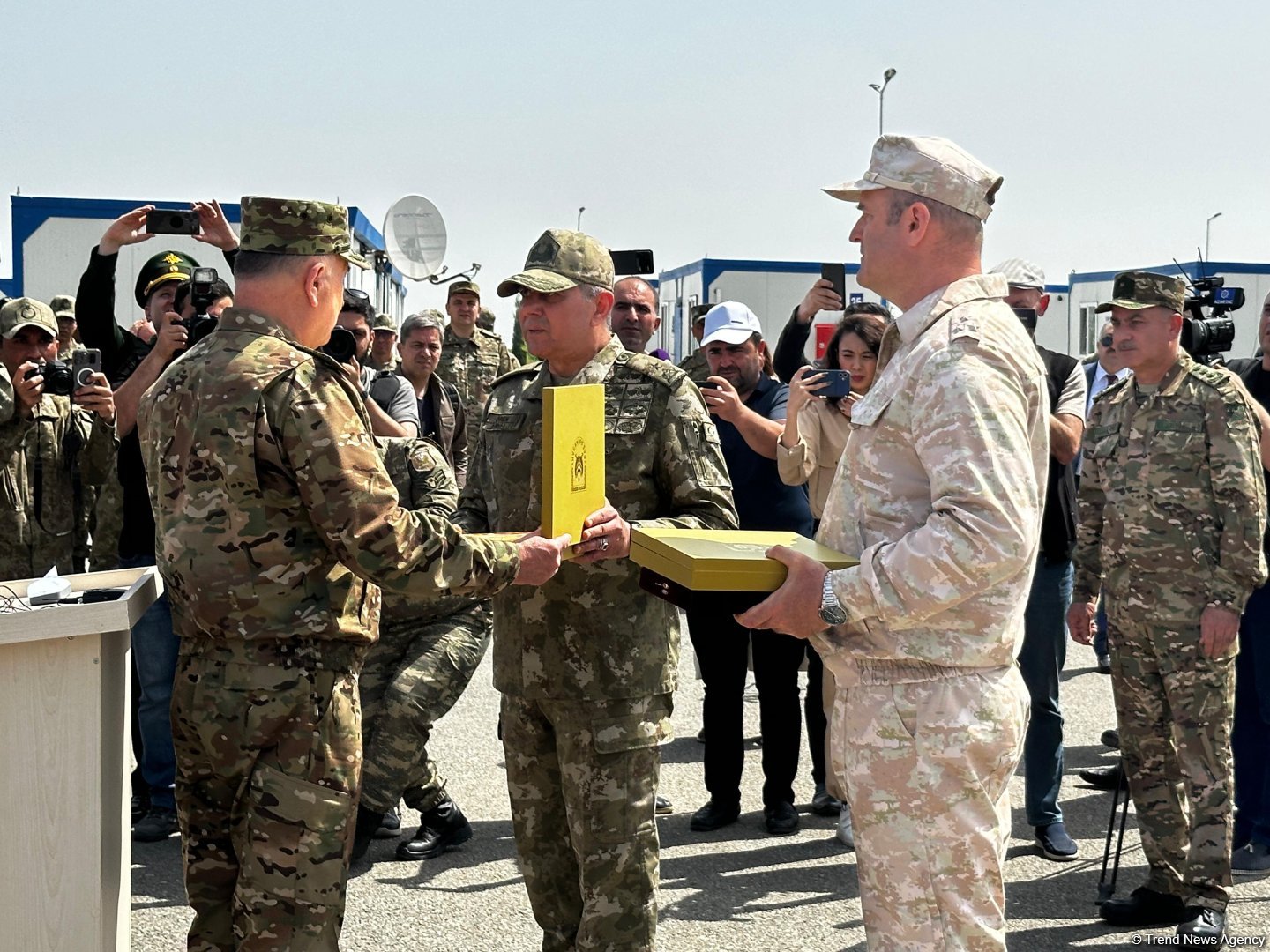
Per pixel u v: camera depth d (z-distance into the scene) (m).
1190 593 4.15
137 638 5.05
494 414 3.66
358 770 2.81
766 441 5.34
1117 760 6.26
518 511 3.54
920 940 2.43
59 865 2.71
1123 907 4.27
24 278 10.90
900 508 2.49
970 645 2.42
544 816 3.53
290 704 2.68
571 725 3.34
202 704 2.71
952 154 2.56
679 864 4.89
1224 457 4.09
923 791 2.42
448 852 4.97
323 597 2.73
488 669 8.39
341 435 2.67
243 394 2.66
